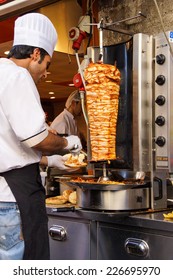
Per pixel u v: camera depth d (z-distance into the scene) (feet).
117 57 7.68
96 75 6.84
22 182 6.26
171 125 7.02
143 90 7.17
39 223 6.44
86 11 10.52
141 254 6.50
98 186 7.00
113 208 7.02
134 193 7.07
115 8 9.70
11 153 6.17
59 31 11.05
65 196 8.32
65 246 7.62
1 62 6.36
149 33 9.04
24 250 6.27
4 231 6.25
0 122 6.15
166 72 7.00
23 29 6.60
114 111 6.96
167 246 6.21
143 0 9.11
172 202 7.57
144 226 6.44
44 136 6.12
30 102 6.07
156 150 7.18
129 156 7.46
